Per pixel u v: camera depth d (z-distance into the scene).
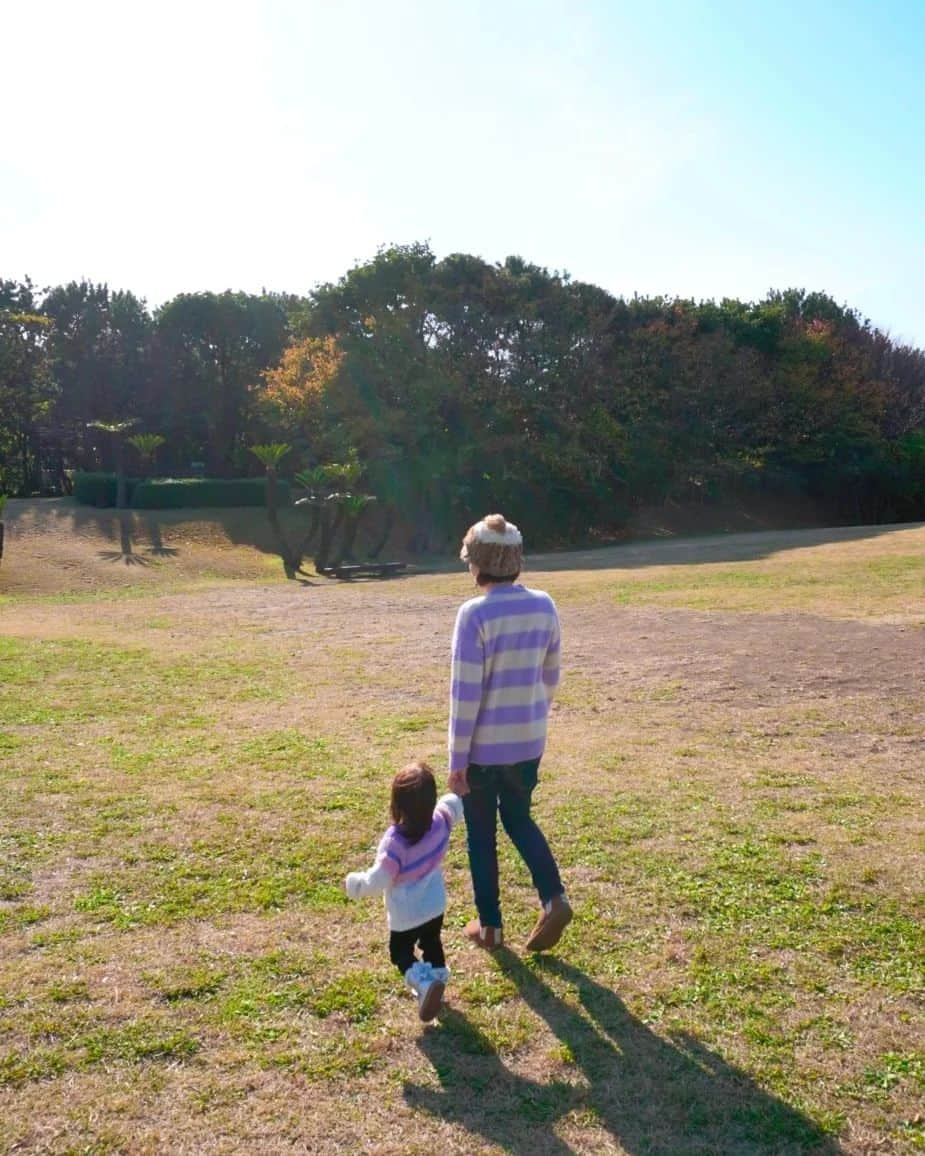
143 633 14.82
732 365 45.28
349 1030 3.29
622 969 3.72
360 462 35.06
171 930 4.07
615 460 41.03
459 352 37.88
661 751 7.08
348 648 12.84
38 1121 2.80
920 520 53.62
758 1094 2.94
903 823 5.35
